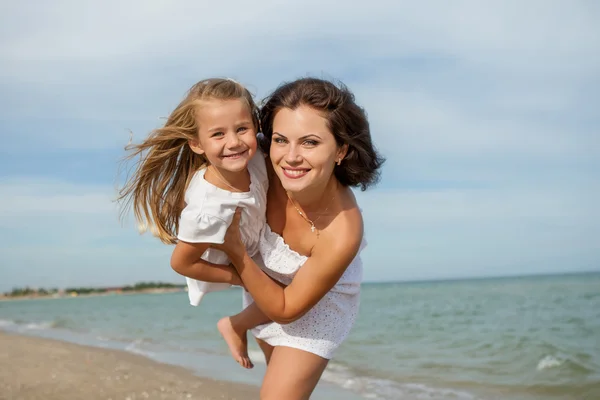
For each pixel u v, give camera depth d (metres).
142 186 3.14
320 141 2.71
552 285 38.88
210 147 2.81
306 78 2.85
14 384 6.23
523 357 8.43
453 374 7.30
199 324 16.30
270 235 3.08
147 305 34.75
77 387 6.16
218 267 2.97
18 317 23.73
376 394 6.09
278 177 3.04
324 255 2.92
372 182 3.10
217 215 2.79
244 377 6.96
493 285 45.91
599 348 8.94
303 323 3.12
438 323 14.47
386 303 25.00
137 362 8.23
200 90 2.84
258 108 2.98
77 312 27.61
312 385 3.11
